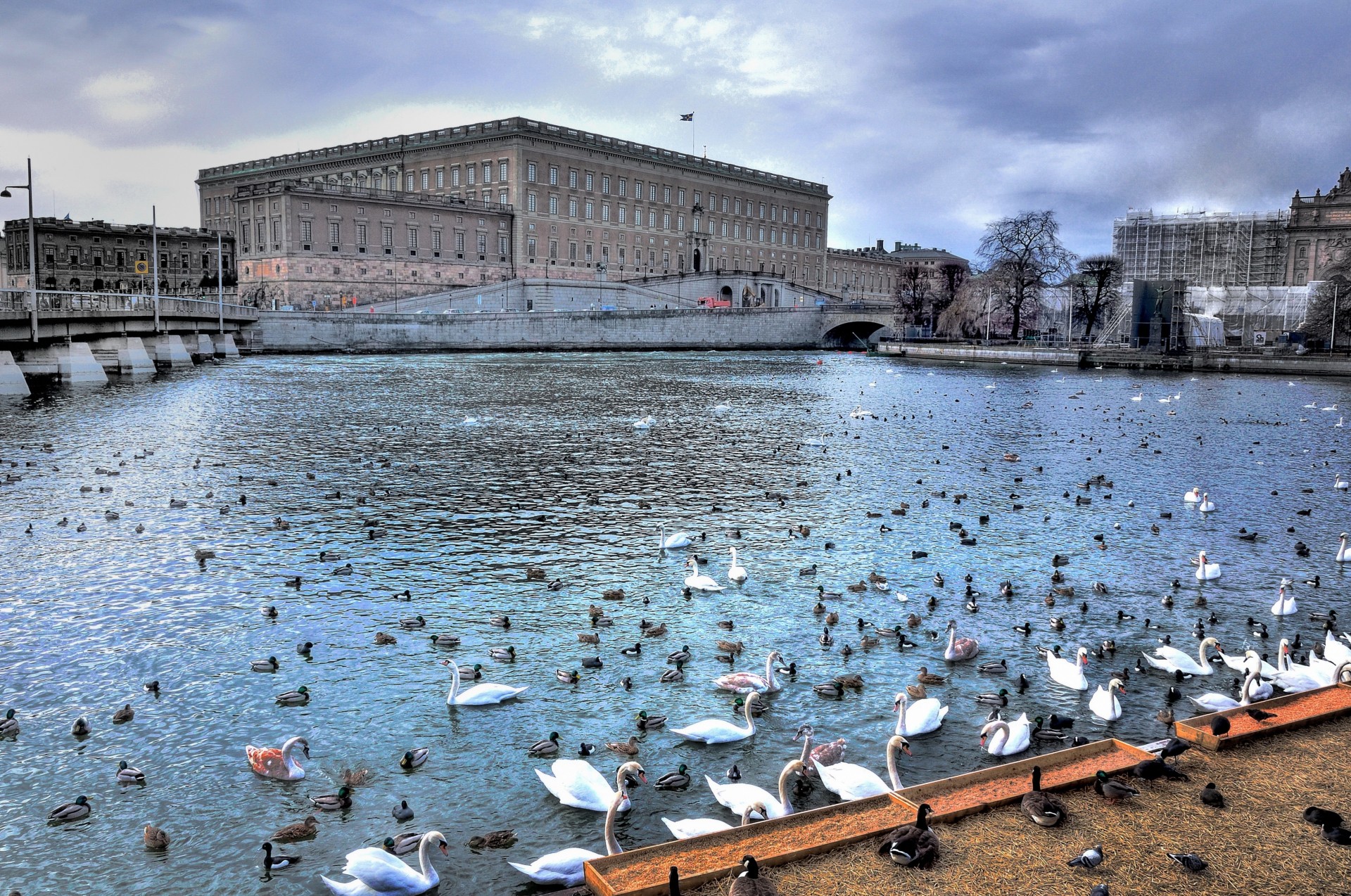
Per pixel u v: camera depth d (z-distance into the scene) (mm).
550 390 91188
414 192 181875
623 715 21859
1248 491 46531
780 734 21141
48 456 50344
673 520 39062
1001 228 154625
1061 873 14945
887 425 69625
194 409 70312
